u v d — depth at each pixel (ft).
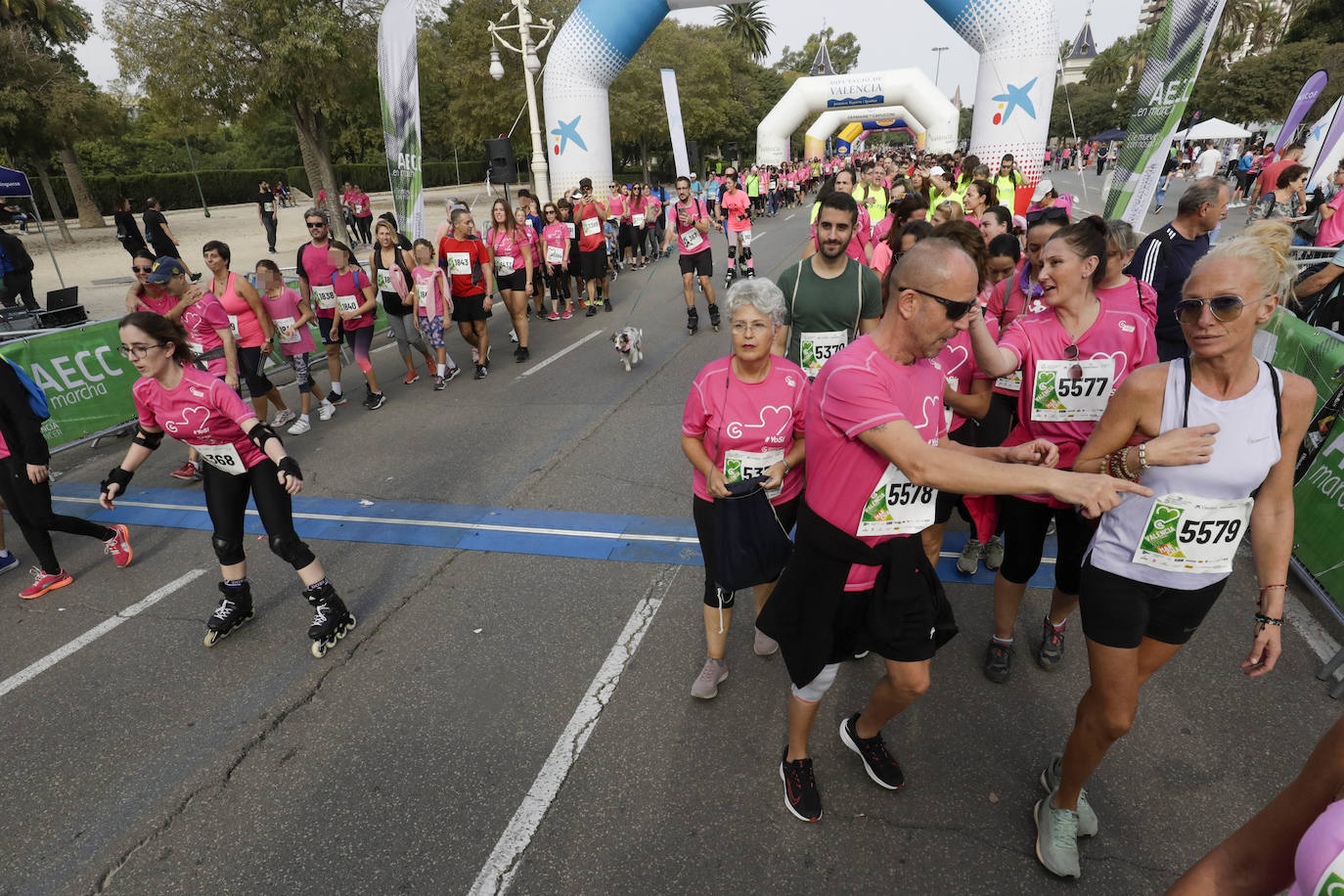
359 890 7.63
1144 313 9.63
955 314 5.60
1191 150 104.17
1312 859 3.26
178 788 9.09
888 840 7.84
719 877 7.54
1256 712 9.41
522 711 10.11
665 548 14.25
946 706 9.78
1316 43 121.19
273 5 56.49
